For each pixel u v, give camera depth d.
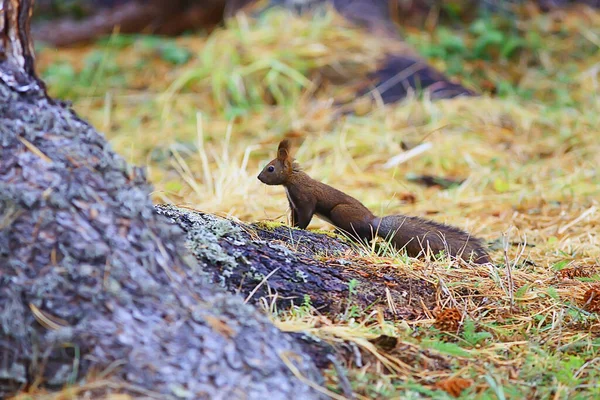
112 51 22.61
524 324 7.41
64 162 5.87
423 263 8.52
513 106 17.98
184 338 5.59
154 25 24.55
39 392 5.44
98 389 5.33
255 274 7.19
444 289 7.70
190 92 19.45
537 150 16.08
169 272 5.92
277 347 5.82
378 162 15.54
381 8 22.55
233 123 17.88
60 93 20.19
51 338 5.45
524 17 24.25
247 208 12.38
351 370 6.15
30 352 5.50
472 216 12.60
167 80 20.33
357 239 9.79
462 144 16.03
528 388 6.18
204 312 5.80
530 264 9.57
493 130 16.91
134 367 5.40
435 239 9.43
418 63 19.53
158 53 21.97
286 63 19.44
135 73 21.05
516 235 11.41
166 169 15.64
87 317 5.54
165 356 5.47
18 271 5.57
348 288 7.47
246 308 6.00
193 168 15.46
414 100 17.88
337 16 21.27
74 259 5.63
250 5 22.61
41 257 5.61
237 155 15.85
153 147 16.75
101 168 5.99
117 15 24.44
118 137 17.34
